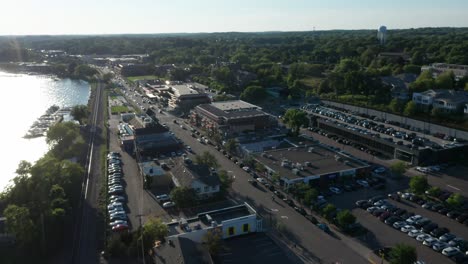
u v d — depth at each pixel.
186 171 95.81
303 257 68.75
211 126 148.88
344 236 76.44
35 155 137.50
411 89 182.38
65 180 90.50
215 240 64.62
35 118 187.88
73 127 137.12
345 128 139.88
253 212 74.62
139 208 88.19
